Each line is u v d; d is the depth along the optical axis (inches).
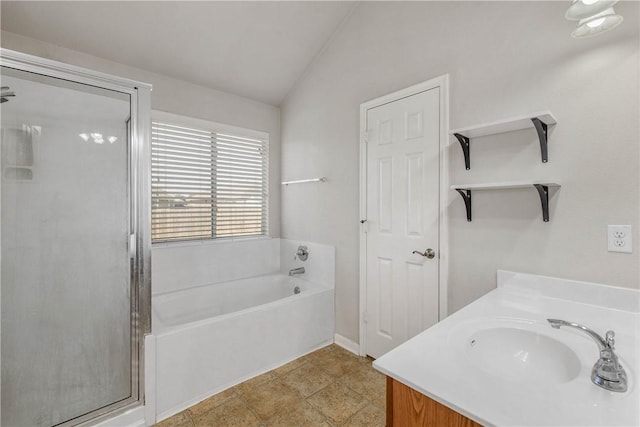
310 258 115.3
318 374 85.2
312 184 115.6
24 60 56.6
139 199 67.3
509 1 63.7
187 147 108.9
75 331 62.4
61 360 61.2
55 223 60.7
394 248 86.7
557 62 57.1
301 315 95.8
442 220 75.5
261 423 66.1
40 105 59.0
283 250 129.7
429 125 78.2
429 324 78.6
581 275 54.4
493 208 66.2
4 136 56.4
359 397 74.9
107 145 65.2
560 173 56.6
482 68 67.9
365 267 94.9
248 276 122.2
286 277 121.9
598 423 23.5
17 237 57.7
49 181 60.2
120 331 65.8
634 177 49.0
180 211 108.3
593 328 43.2
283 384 80.4
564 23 56.3
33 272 59.0
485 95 67.4
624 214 50.0
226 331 78.4
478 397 27.1
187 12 85.5
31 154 58.6
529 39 60.7
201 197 113.0
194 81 108.4
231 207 121.1
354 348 98.8
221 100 116.6
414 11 81.8
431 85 77.6
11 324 57.4
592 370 31.3
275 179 132.3
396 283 86.4
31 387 58.8
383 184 89.6
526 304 53.6
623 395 27.3
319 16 98.3
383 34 89.9
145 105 68.6
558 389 28.5
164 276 101.7
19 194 57.8
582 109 54.1
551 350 40.6
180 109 106.6
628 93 49.5
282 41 103.0
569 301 54.9
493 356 42.5
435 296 77.2
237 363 80.5
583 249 54.1
